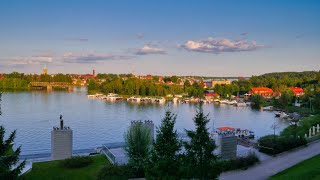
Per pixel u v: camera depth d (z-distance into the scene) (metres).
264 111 171.25
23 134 95.56
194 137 34.41
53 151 54.56
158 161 35.19
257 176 45.78
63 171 47.28
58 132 54.69
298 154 58.44
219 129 102.44
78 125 112.44
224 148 52.75
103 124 115.06
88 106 170.88
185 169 33.97
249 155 53.84
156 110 160.38
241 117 148.12
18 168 33.31
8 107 156.75
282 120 140.62
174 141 36.53
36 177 44.16
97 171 47.44
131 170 45.72
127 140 52.22
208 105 196.88
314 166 48.16
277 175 45.66
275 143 60.47
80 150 70.50
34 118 124.06
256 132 112.50
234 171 48.19
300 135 75.31
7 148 33.84
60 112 143.38
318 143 67.50
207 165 33.94
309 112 155.88
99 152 62.75
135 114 143.75
